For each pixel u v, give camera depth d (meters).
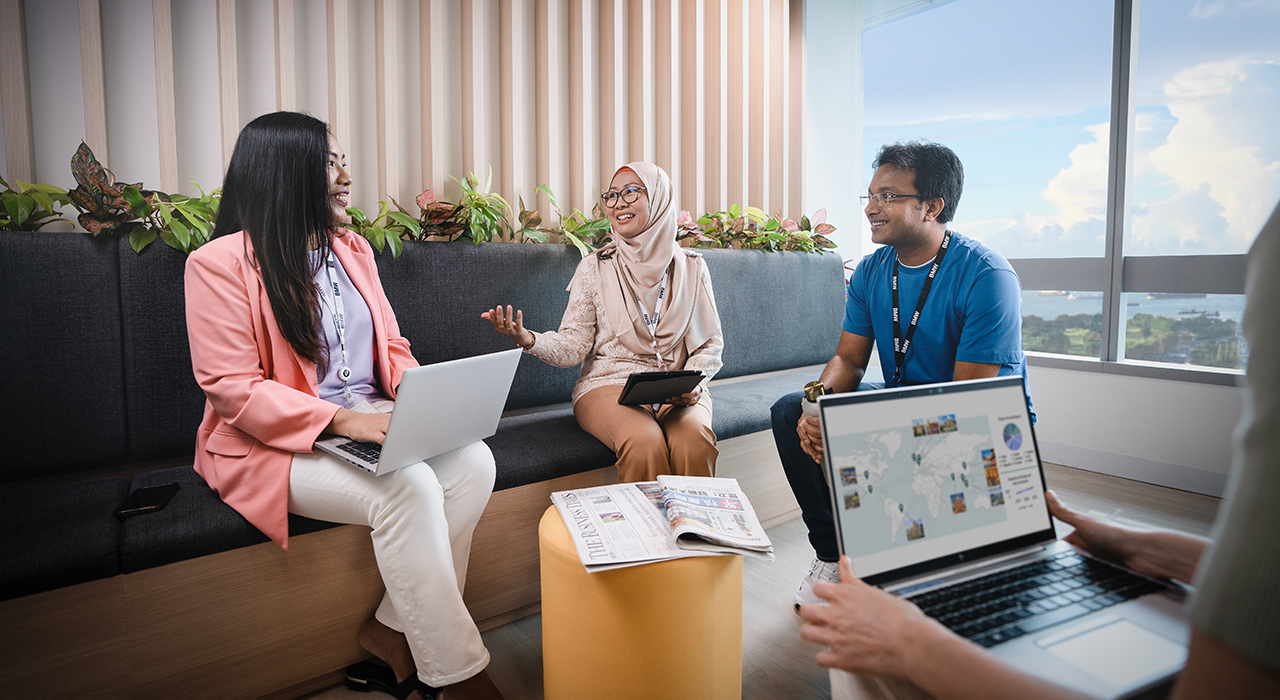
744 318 3.12
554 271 2.53
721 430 2.25
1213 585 0.42
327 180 1.61
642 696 1.27
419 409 1.29
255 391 1.41
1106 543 0.92
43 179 1.89
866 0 4.08
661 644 1.25
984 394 0.98
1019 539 0.94
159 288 1.75
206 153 2.16
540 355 2.05
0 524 1.30
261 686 1.44
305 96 2.35
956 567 0.89
